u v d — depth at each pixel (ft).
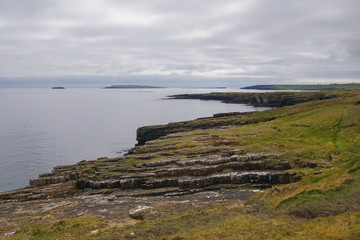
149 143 233.55
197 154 178.81
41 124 544.21
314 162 138.92
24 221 104.01
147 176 149.28
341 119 230.68
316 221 72.23
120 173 158.71
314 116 262.06
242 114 427.33
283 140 203.00
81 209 115.03
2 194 152.05
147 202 118.73
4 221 107.24
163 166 161.79
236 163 150.00
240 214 86.33
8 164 269.64
